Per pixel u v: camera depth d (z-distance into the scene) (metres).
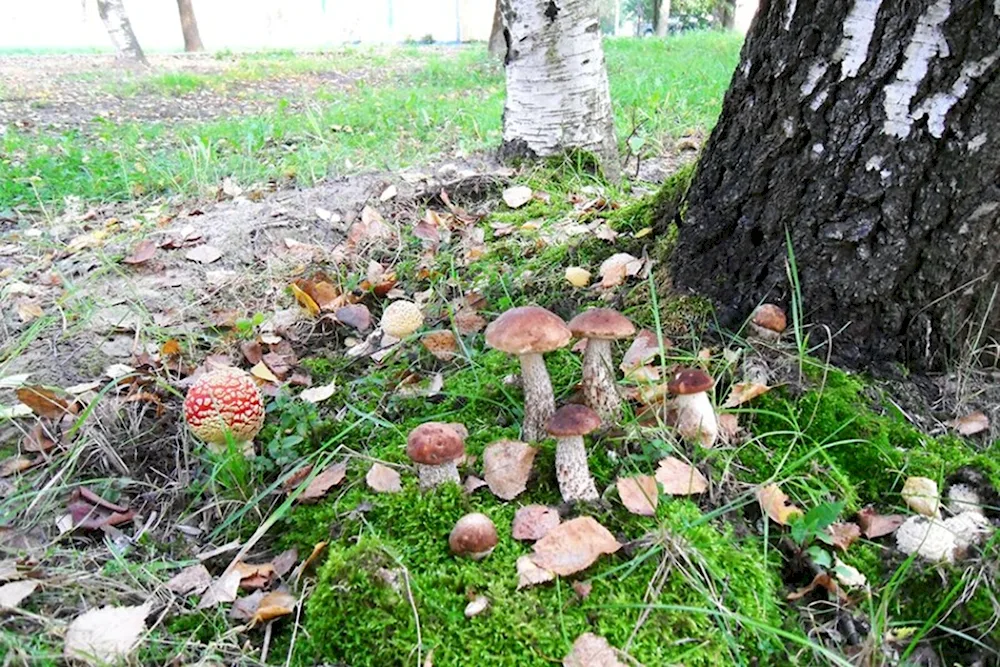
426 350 0.77
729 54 2.97
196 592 0.53
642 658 0.45
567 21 1.17
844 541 0.52
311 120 1.72
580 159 1.22
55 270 0.99
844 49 0.58
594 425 0.52
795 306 0.65
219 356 0.81
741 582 0.49
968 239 0.59
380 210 1.12
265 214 1.12
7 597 0.49
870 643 0.45
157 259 1.01
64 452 0.66
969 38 0.54
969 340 0.64
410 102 2.12
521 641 0.45
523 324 0.54
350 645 0.47
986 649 0.46
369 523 0.54
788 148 0.63
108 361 0.79
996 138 0.55
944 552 0.50
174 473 0.66
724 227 0.68
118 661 0.46
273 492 0.62
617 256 0.80
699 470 0.57
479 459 0.59
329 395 0.73
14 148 1.88
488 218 1.07
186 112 2.80
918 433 0.59
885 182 0.59
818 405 0.60
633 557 0.50
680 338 0.68
